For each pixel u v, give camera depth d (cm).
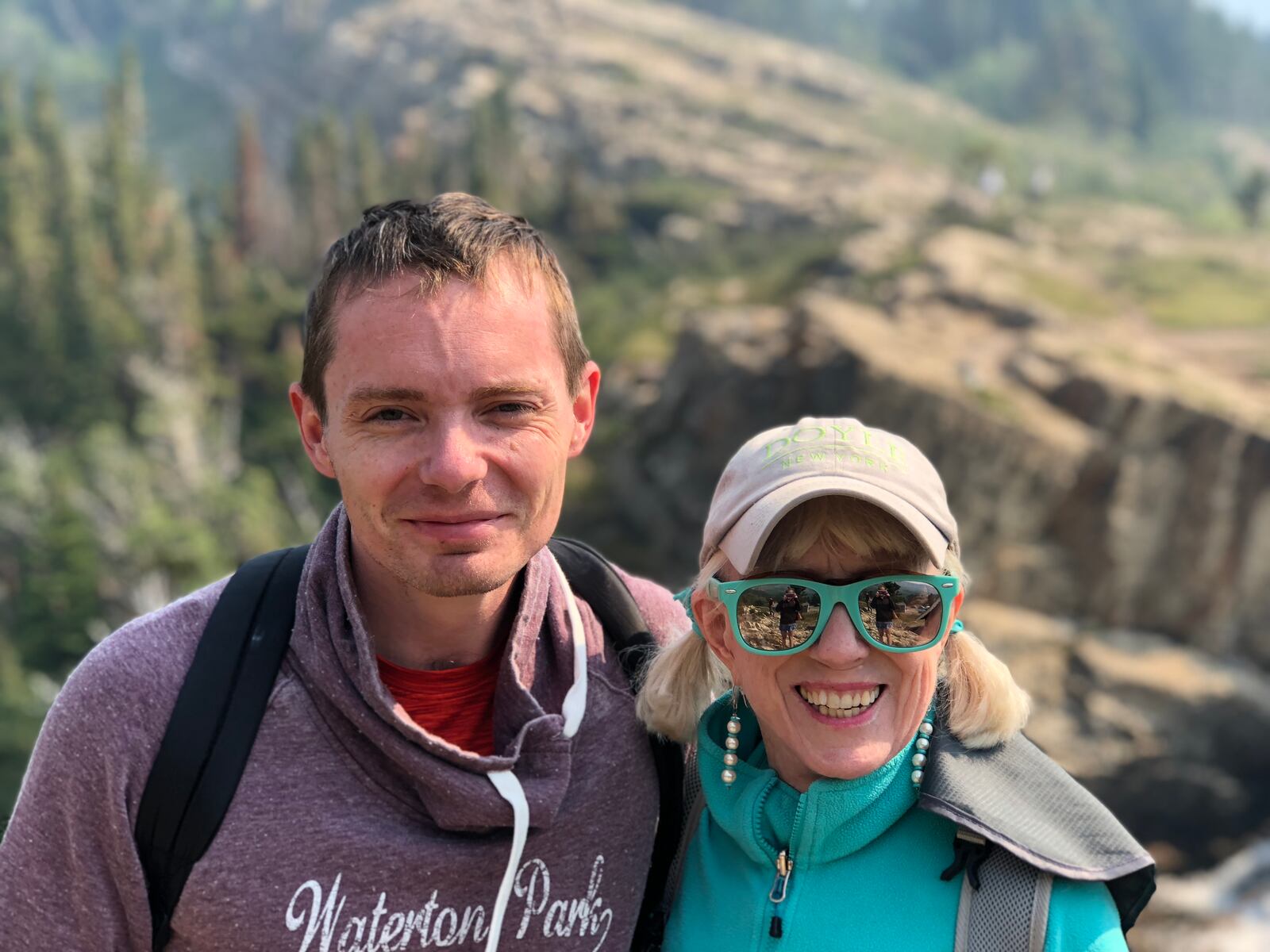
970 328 4097
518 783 220
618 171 11488
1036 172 9406
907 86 16938
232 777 209
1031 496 3259
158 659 214
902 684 236
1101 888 226
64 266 7575
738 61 14162
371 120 15300
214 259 9050
